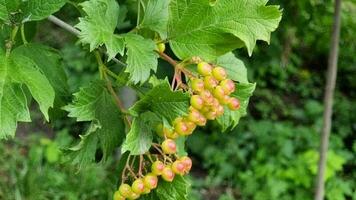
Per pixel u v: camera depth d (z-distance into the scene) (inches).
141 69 13.7
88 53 18.6
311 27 40.2
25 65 13.5
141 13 15.6
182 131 14.1
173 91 13.5
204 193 53.2
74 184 47.5
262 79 70.2
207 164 56.1
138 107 14.0
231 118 16.3
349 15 41.2
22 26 15.7
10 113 12.9
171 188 15.1
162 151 14.7
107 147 15.6
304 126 62.0
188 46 14.6
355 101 69.6
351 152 60.2
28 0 13.8
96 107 15.1
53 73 16.2
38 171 48.4
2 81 13.1
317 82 74.1
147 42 14.0
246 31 14.1
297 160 51.8
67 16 26.8
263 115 65.1
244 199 51.5
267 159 54.5
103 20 13.6
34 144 53.3
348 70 72.6
